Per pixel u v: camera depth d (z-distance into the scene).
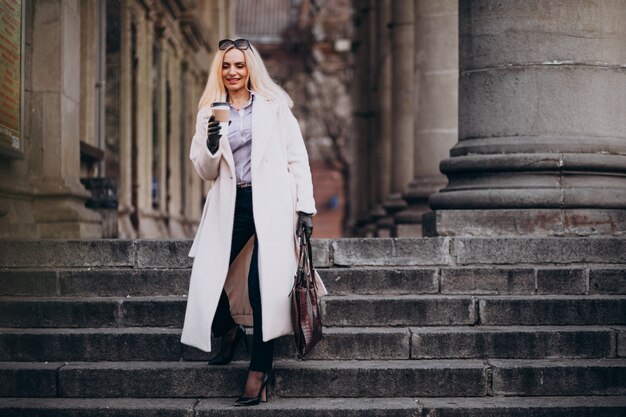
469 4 9.18
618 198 8.59
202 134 6.12
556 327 6.98
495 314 7.08
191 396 6.38
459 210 8.63
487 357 6.73
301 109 58.16
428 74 14.71
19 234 9.59
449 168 9.14
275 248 5.99
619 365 6.43
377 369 6.39
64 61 10.40
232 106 6.25
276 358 6.75
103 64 13.91
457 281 7.46
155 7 18.00
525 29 8.83
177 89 21.61
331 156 58.28
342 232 55.31
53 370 6.41
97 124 13.77
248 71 6.25
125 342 6.75
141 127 17.08
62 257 7.73
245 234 6.16
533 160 8.67
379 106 23.00
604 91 8.79
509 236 8.30
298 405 6.10
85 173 13.19
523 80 8.83
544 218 8.52
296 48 58.94
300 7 59.09
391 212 18.83
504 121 8.90
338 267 7.75
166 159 20.73
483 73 9.02
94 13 13.10
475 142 9.08
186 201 23.70
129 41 15.87
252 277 6.04
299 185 6.19
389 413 6.04
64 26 10.38
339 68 58.03
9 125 9.39
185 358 6.73
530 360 6.68
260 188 6.05
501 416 6.05
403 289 7.45
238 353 6.74
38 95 10.29
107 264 7.72
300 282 5.91
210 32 28.11
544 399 6.29
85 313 7.09
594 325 7.07
